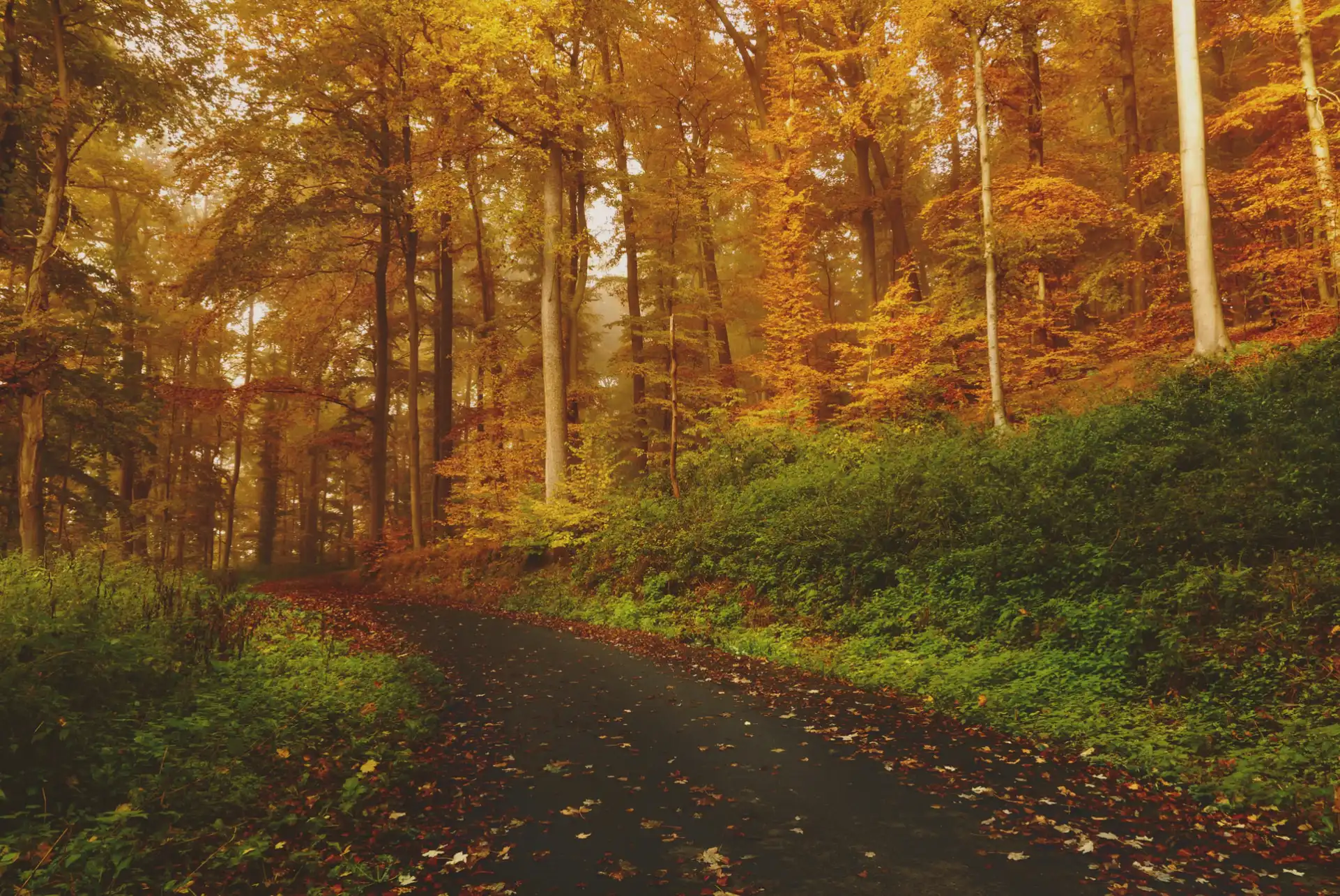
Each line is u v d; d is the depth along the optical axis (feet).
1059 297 64.95
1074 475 37.60
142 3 54.85
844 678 32.37
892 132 63.93
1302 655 22.47
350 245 89.45
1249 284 58.49
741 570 47.06
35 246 55.77
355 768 19.93
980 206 71.20
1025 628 30.89
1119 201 66.90
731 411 74.23
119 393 65.46
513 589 63.62
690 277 96.99
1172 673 24.31
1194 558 28.58
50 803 14.79
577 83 60.80
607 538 59.11
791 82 75.15
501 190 78.79
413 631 47.19
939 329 63.62
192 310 99.04
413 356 86.48
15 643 18.40
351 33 74.84
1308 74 49.96
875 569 39.29
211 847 14.52
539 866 15.37
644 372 71.15
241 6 71.46
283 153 71.72
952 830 16.96
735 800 18.94
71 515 81.56
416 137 94.38
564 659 37.99
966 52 55.42
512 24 55.88
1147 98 82.23
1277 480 29.35
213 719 19.69
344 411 145.89
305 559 138.51
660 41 85.97
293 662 29.19
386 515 91.20
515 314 101.35
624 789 19.76
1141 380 50.16
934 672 30.09
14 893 11.73
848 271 123.13
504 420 86.53
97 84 56.18
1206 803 18.13
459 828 17.34
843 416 68.59
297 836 16.03
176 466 114.93
